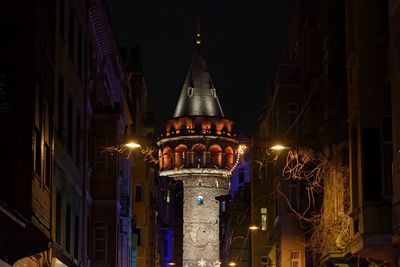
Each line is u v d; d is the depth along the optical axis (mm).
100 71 57656
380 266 36250
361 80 34812
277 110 61531
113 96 66312
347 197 39312
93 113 51906
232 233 101250
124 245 60844
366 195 34219
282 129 60594
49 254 34906
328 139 44688
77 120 45469
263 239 77000
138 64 91250
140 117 89875
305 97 55625
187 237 173375
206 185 174125
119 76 65875
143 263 83188
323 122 46500
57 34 37031
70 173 42094
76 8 44281
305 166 54500
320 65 51688
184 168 173125
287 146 46219
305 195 56156
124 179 62031
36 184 30047
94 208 51500
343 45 44250
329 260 42188
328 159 44281
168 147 175000
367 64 34906
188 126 174375
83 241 46812
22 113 29219
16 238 26859
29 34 29781
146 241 83500
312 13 52500
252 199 77562
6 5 29750
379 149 34438
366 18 35125
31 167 28969
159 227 136000
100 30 53562
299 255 58219
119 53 66750
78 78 45344
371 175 34312
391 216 33906
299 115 55969
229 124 177000
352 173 36469
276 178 60875
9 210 24000
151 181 96500
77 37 44844
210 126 174875
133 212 80938
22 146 28984
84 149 47438
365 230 34000
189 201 174125
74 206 43906
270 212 76688
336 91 43875
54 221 36281
